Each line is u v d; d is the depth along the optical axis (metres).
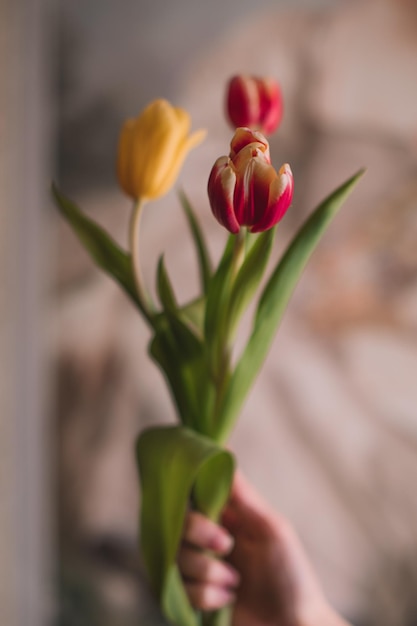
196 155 1.35
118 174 0.67
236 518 0.89
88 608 1.42
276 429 1.32
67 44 1.42
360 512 1.29
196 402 0.67
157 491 0.64
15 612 1.44
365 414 1.28
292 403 1.32
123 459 1.40
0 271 1.42
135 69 1.39
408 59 1.26
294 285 0.65
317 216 0.63
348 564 1.29
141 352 1.39
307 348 1.31
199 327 0.69
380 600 1.28
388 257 1.27
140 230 1.36
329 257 1.30
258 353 0.66
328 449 1.30
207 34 1.36
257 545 0.88
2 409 1.42
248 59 1.33
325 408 1.30
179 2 1.37
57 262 1.43
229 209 0.53
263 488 1.33
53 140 1.42
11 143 1.42
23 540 1.45
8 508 1.44
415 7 1.26
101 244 0.69
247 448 1.33
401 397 1.26
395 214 1.26
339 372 1.29
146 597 1.38
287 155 1.29
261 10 1.33
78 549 1.42
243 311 0.63
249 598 0.88
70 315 1.43
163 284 0.64
